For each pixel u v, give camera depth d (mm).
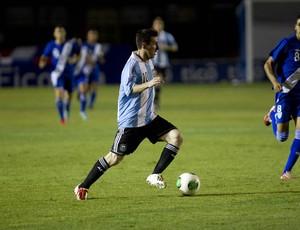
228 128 45312
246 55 101625
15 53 100188
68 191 24438
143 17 115938
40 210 21234
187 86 97500
